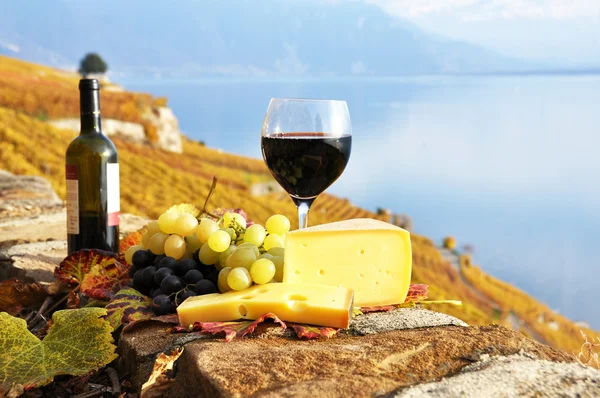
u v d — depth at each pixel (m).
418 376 0.77
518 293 30.02
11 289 1.31
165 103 30.11
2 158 18.69
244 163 30.81
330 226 1.16
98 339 0.94
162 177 21.98
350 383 0.73
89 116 1.42
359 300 1.12
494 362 0.81
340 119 1.24
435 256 29.72
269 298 1.00
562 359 0.84
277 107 1.24
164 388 0.85
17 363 0.91
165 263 1.11
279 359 0.81
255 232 1.19
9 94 23.12
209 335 0.96
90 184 1.40
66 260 1.25
